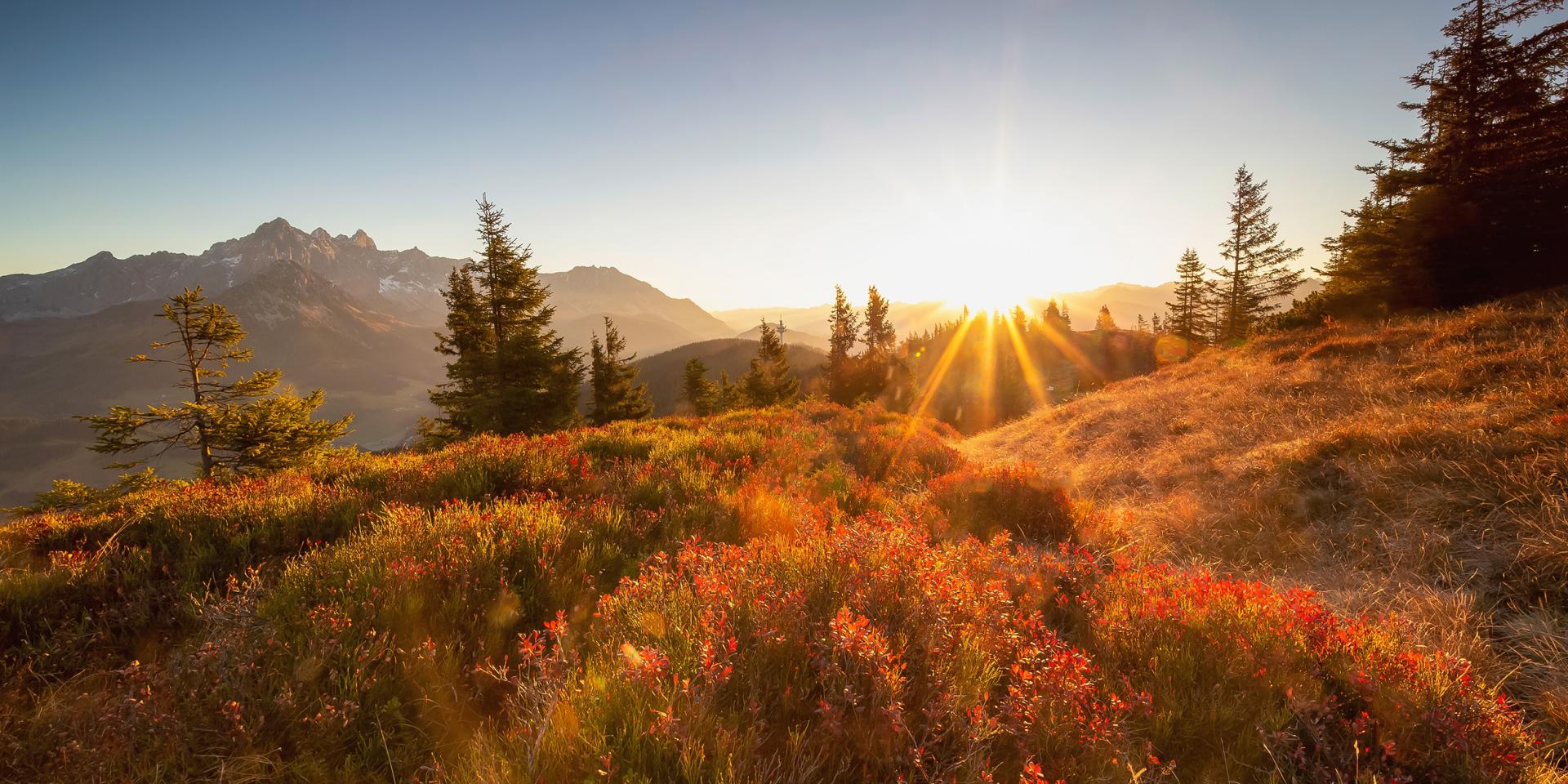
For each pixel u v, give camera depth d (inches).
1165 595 180.5
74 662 136.3
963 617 150.1
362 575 168.6
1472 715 121.5
